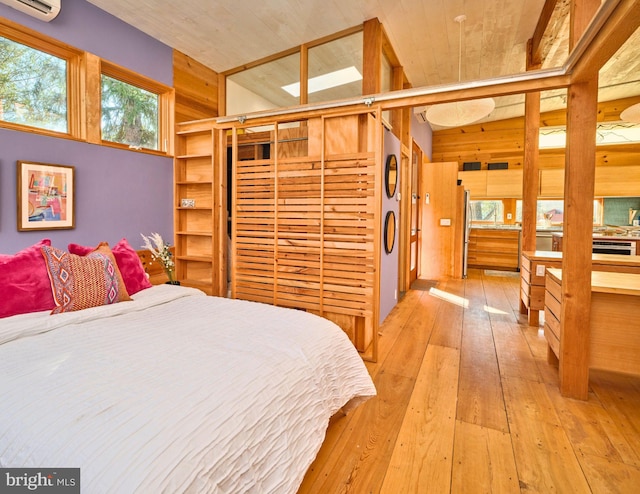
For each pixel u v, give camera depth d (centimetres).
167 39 351
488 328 366
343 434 188
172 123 374
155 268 360
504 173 705
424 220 659
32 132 255
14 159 246
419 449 176
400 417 205
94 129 296
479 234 749
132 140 343
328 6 303
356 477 157
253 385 125
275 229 321
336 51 367
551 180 661
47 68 270
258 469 108
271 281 330
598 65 190
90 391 114
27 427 98
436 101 256
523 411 211
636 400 223
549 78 221
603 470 161
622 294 216
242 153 421
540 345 318
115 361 137
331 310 303
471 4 312
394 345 319
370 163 280
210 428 102
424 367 273
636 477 157
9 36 246
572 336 224
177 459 90
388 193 378
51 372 127
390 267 407
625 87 558
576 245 220
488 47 396
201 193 394
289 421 128
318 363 159
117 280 226
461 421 200
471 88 244
